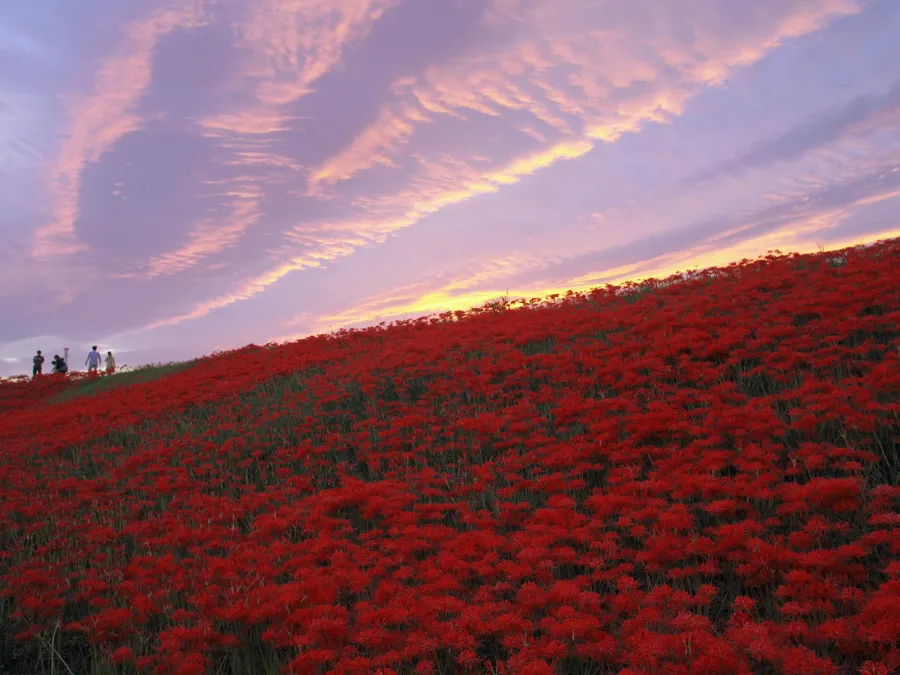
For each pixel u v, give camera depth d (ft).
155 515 32.27
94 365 101.65
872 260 41.52
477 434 32.86
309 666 16.03
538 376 38.06
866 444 23.58
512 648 16.24
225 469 37.73
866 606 13.99
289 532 27.30
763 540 19.12
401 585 19.33
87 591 23.36
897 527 17.94
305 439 38.65
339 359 58.23
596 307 53.01
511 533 23.38
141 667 17.85
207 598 19.72
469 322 57.57
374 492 26.89
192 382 59.82
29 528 30.58
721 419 25.68
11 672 20.59
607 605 18.26
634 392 32.78
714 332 37.78
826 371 30.25
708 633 14.49
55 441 48.80
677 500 22.82
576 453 26.23
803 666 12.55
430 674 15.26
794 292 37.96
